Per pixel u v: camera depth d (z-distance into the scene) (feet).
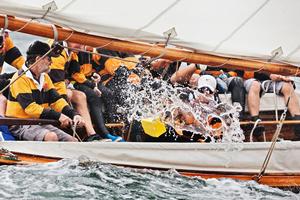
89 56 60.29
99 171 47.19
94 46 37.68
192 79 61.77
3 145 48.78
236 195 45.37
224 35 39.34
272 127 59.26
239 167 49.67
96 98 59.06
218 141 56.29
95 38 37.50
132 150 49.60
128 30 37.42
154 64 62.08
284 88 62.59
